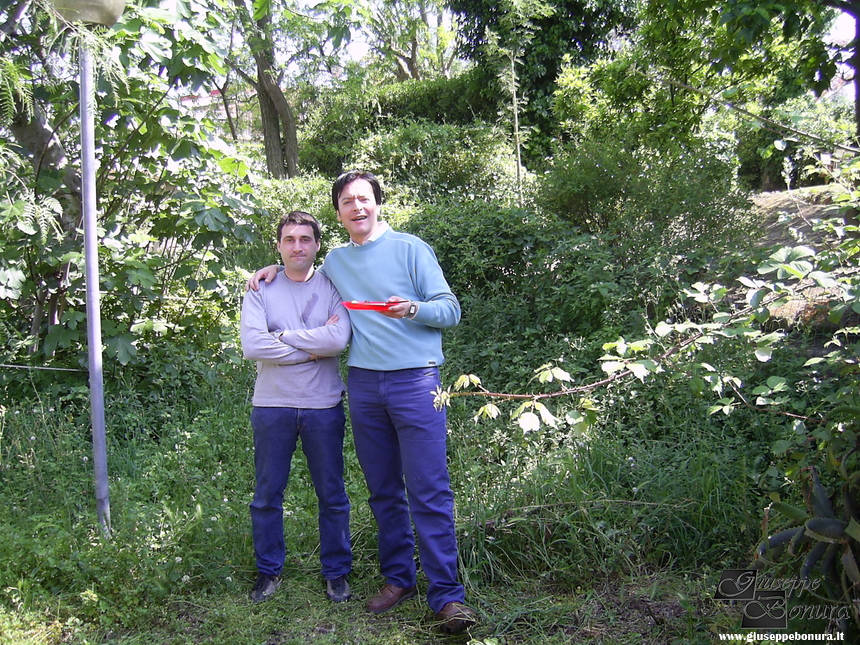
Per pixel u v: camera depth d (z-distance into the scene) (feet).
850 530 7.23
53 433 13.99
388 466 10.12
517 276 21.24
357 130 50.37
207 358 17.35
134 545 10.57
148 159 16.58
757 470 11.52
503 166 40.04
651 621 9.53
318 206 31.30
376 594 10.50
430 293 9.86
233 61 48.49
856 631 8.02
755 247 18.52
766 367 13.70
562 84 30.45
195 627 9.89
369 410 9.93
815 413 11.82
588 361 15.98
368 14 17.13
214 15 15.64
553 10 32.24
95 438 11.28
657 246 18.97
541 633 9.44
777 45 15.60
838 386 12.15
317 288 10.57
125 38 13.12
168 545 10.77
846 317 14.14
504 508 11.35
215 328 17.90
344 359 18.74
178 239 17.22
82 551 10.64
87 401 15.16
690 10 13.35
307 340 9.99
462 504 11.66
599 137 25.90
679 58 20.43
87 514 11.50
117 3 10.38
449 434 13.99
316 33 32.94
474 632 9.55
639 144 23.36
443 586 9.61
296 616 10.11
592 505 11.15
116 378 15.94
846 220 10.98
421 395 9.66
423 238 22.47
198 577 10.83
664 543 10.96
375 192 10.24
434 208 25.54
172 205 17.01
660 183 20.74
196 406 16.24
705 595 9.77
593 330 17.95
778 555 8.20
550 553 10.90
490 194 34.63
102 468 11.34
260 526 10.49
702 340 8.24
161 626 9.93
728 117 22.74
